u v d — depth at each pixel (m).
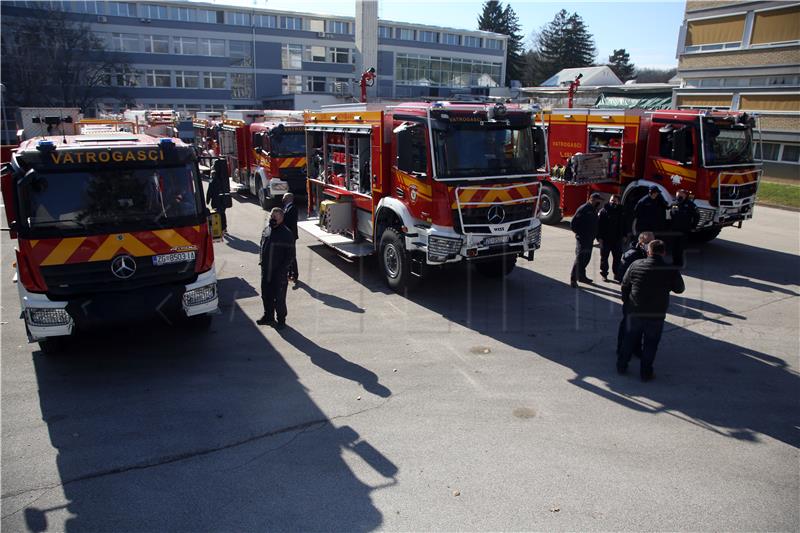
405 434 5.10
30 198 6.02
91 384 6.07
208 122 23.56
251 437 5.04
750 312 8.61
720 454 4.84
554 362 6.72
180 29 50.69
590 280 9.96
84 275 6.23
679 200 9.70
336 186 11.37
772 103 22.64
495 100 9.84
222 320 8.05
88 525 3.93
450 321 8.05
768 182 22.86
